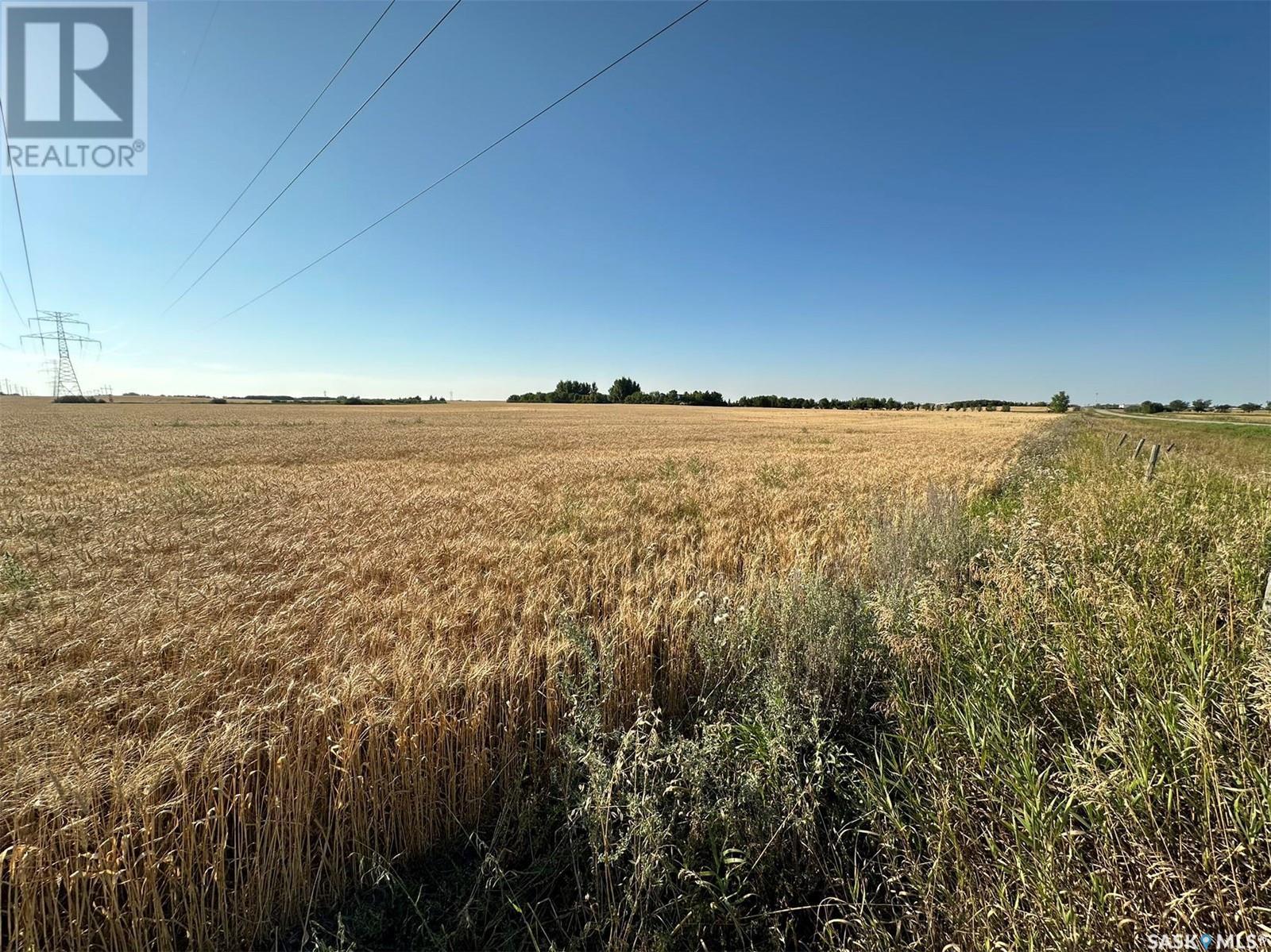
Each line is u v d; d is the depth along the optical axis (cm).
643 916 229
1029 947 182
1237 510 635
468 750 307
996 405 15200
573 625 390
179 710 316
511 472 1697
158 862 236
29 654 421
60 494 1268
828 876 248
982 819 248
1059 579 400
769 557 683
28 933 219
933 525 656
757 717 310
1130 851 208
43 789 246
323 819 278
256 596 548
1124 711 257
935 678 345
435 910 262
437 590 560
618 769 257
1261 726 226
